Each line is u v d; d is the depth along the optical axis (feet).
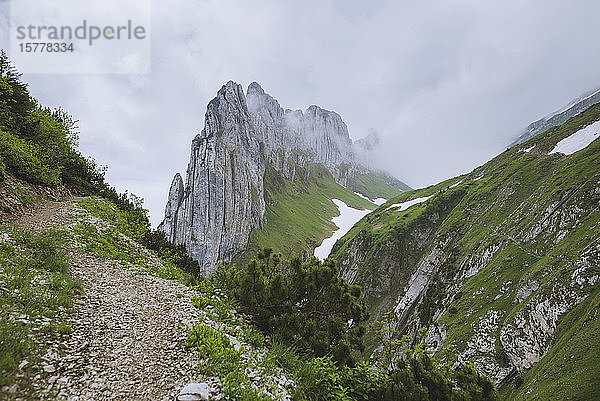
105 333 27.71
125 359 24.45
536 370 132.87
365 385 31.07
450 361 33.17
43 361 20.84
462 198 384.88
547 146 365.81
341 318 44.14
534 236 223.51
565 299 149.89
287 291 43.86
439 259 320.50
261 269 46.19
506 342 168.45
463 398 29.43
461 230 323.37
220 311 40.09
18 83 92.27
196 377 23.76
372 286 371.35
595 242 158.81
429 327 234.79
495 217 296.51
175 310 36.81
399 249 385.70
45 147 90.79
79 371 21.45
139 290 41.81
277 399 23.68
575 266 156.35
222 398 21.71
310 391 27.81
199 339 29.17
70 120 103.81
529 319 163.32
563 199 221.25
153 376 22.99
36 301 27.89
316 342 36.60
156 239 80.18
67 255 45.24
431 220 398.83
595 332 110.83
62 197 84.23
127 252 60.70
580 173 229.04
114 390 20.62
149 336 29.04
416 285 320.70
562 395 96.12
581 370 100.53
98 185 116.47
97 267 46.50
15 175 73.10
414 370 31.35
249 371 25.98
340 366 33.73
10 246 39.11
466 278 258.37
